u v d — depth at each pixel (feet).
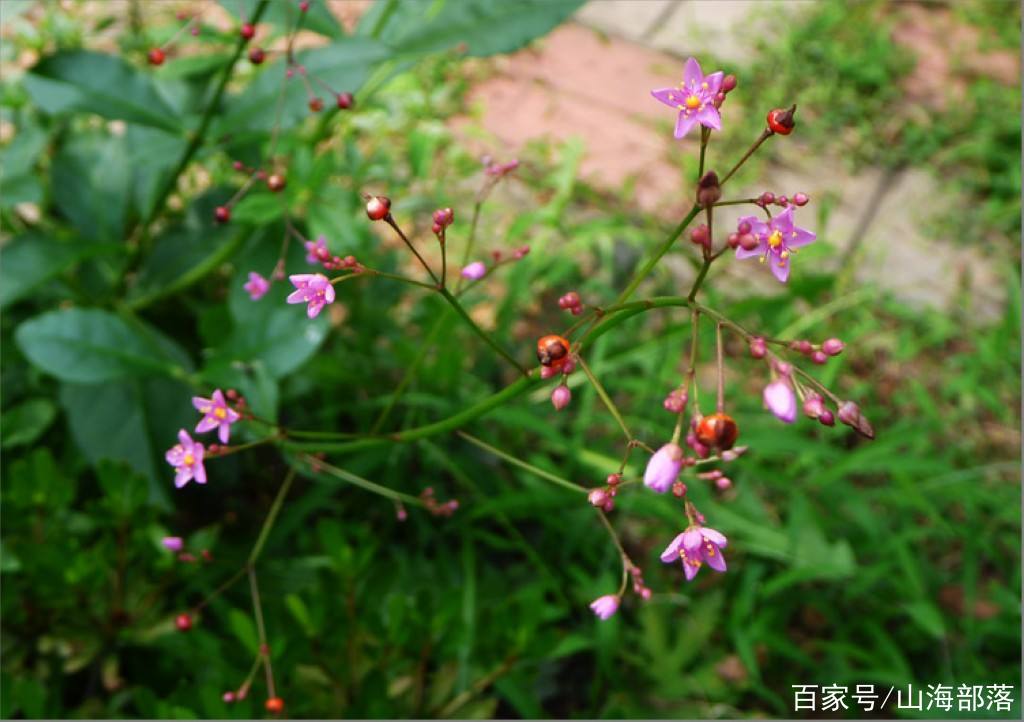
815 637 1.14
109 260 1.12
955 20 1.96
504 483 1.14
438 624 0.85
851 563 1.07
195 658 0.89
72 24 1.31
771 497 1.22
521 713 1.02
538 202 1.50
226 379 0.90
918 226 1.56
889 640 1.08
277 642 0.81
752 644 1.07
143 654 0.97
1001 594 1.12
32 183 1.01
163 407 1.01
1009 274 1.43
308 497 1.08
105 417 0.99
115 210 1.11
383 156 1.27
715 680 1.03
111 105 0.93
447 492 1.18
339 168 1.22
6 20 0.85
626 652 1.05
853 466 1.12
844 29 1.88
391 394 1.19
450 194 1.45
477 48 0.93
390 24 0.96
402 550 1.11
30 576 0.89
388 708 0.83
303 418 1.17
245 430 0.91
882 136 1.69
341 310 1.28
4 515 0.90
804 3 1.91
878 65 1.79
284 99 0.93
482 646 0.89
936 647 1.12
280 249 0.97
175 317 1.18
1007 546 1.21
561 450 1.18
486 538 1.10
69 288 1.08
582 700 1.07
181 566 0.94
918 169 1.65
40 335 0.92
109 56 0.95
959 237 1.55
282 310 0.95
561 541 1.15
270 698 0.77
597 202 1.45
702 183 0.56
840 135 1.69
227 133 0.93
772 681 1.10
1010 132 1.68
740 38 1.83
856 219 1.56
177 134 0.95
